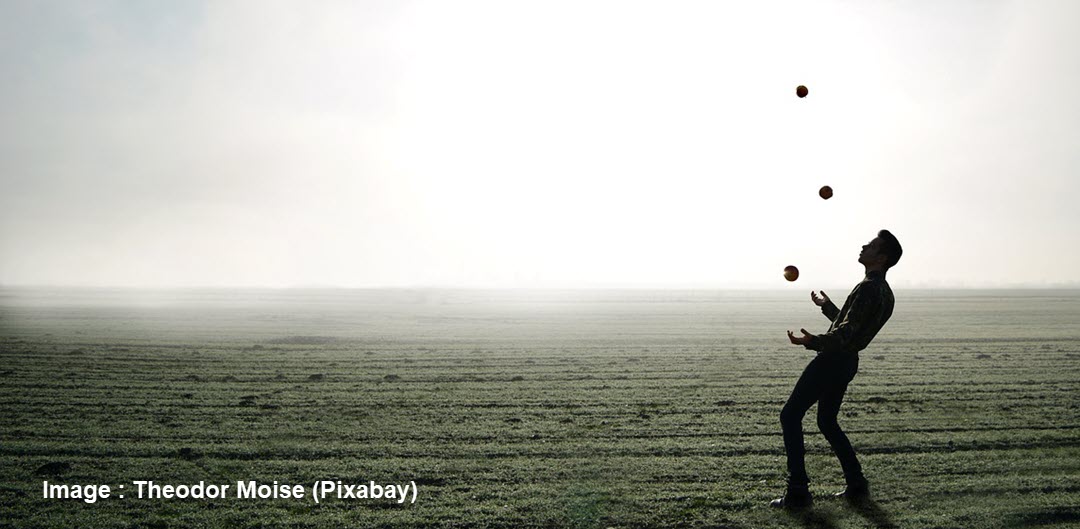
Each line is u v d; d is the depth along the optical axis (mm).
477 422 11945
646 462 9258
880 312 7277
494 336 32719
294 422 11961
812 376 7422
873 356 22484
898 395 14547
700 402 13859
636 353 24109
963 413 12438
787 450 7488
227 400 14188
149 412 12867
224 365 20188
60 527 6953
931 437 10531
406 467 9078
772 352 24312
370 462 9328
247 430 11305
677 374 18234
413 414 12688
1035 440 10305
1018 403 13469
